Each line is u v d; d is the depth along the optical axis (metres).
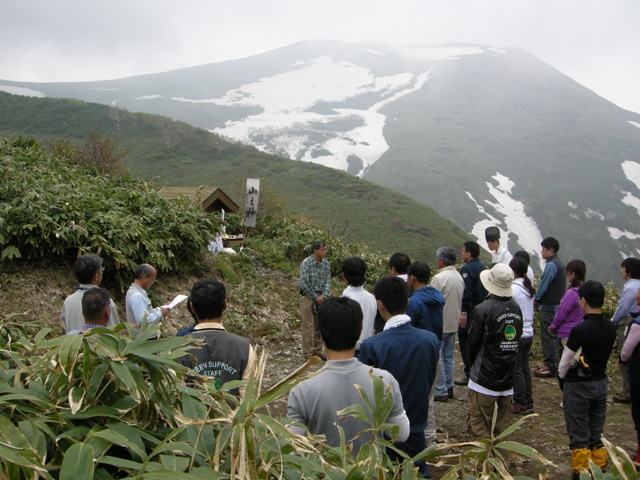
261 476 1.48
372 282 12.77
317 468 1.55
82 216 7.70
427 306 4.63
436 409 5.93
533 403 6.18
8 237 6.91
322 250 7.55
